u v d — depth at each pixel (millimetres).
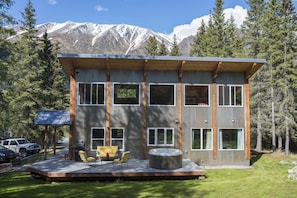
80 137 19203
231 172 17234
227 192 10328
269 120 31406
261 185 11016
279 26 28672
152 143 19609
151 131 19688
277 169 17406
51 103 35312
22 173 17672
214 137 19922
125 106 19625
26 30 34062
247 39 33125
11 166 20797
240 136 20250
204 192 10664
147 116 19719
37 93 33094
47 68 35875
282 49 28922
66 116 20312
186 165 16750
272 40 28875
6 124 23406
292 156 26500
